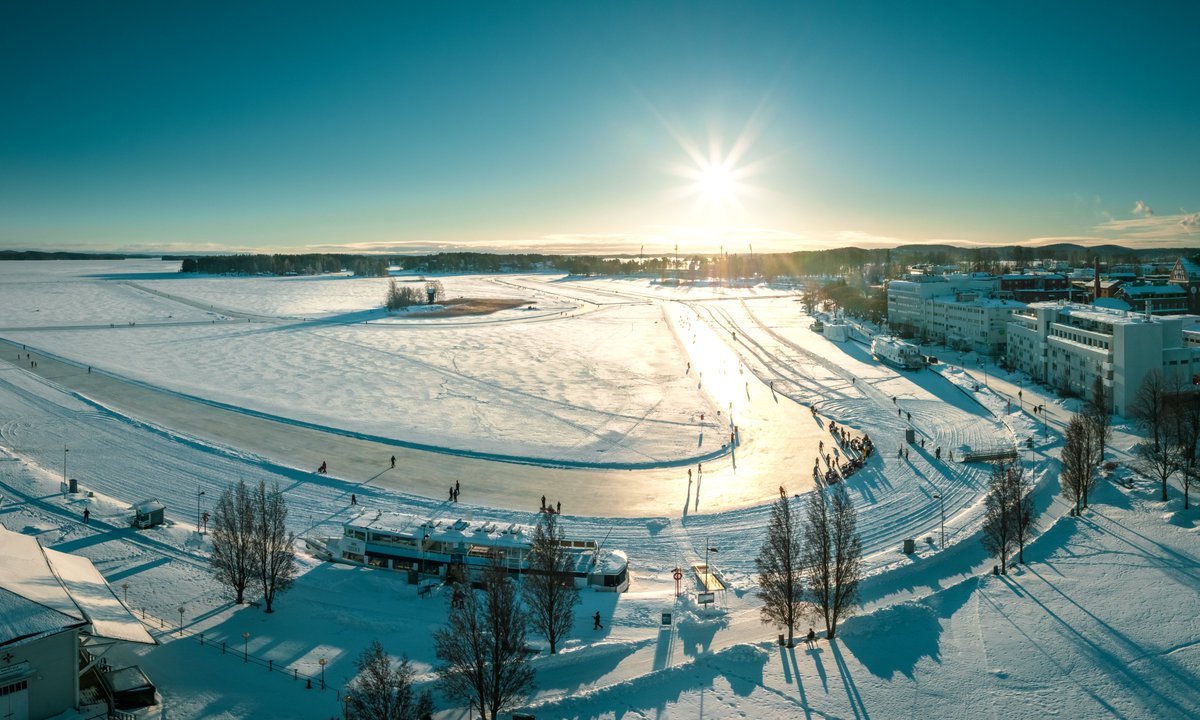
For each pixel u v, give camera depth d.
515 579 84.38
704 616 76.81
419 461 133.12
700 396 183.75
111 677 61.41
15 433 142.62
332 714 59.22
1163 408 124.56
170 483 117.50
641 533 101.38
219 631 71.94
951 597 79.88
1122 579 81.88
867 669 66.62
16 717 55.22
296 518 104.38
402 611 77.69
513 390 190.88
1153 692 62.59
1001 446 131.75
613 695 62.59
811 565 75.62
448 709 60.75
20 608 57.69
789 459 133.88
